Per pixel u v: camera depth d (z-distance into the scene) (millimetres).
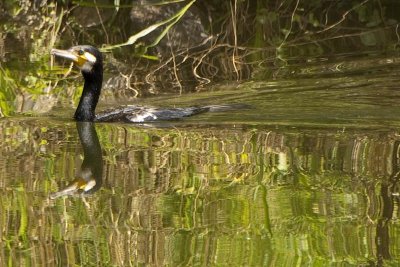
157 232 9000
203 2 20984
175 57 19031
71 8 20609
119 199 10062
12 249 8648
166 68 18266
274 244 8656
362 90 15656
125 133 13070
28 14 20688
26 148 12305
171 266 8117
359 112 13969
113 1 20672
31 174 11062
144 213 9602
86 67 13992
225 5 20812
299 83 16438
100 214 9570
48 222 9383
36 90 16344
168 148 12117
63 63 18484
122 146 12281
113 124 13773
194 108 14367
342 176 10727
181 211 9617
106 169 11172
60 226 9242
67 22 20609
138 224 9258
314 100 14977
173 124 13570
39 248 8648
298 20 21203
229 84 16688
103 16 20672
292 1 21438
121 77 17625
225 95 15727
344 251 8438
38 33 20172
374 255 8305
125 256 8391
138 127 13469
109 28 20391
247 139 12406
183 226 9141
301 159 11414
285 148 11906
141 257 8383
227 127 13219
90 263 8273
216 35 20109
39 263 8273
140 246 8633
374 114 13812
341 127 12977
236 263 8133
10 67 17938
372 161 11258
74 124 13789
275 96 15438
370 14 21656
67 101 15555
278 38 20500
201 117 13953
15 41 19812
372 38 20500
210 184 10539
